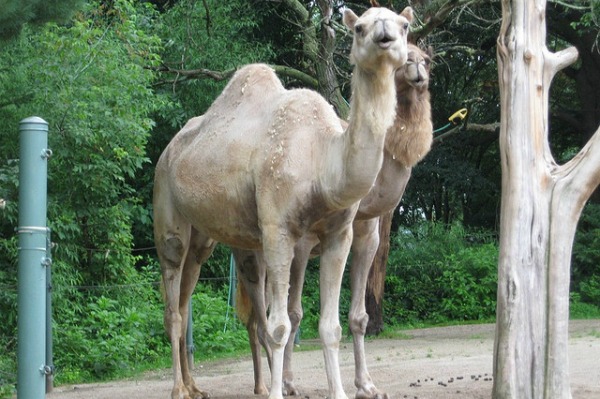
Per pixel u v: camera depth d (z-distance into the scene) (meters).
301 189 7.70
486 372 11.44
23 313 7.23
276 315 7.77
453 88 32.50
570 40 29.28
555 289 7.62
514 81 7.75
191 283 10.37
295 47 25.66
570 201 7.66
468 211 34.56
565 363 7.61
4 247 15.02
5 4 9.41
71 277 15.88
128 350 14.83
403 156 8.96
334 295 7.96
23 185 7.27
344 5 25.27
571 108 33.75
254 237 8.60
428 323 25.14
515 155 7.70
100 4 20.47
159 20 22.45
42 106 15.06
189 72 20.73
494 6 25.78
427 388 9.89
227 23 22.70
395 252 27.33
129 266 17.62
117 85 16.25
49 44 15.64
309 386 10.85
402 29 6.98
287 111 8.11
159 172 9.96
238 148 8.41
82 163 16.25
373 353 16.16
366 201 9.05
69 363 14.38
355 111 7.17
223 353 17.36
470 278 25.80
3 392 12.43
